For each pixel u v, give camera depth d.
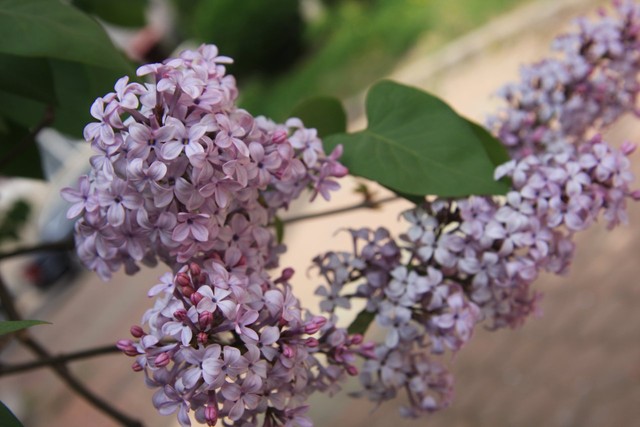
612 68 0.54
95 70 0.50
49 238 2.79
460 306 0.43
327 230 1.84
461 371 1.42
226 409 0.37
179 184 0.38
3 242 0.84
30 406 2.20
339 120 0.53
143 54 3.58
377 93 0.48
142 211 0.38
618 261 1.43
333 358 0.42
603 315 1.36
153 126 0.38
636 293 1.35
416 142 0.46
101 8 0.71
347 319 1.24
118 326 2.48
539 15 2.21
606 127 0.56
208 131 0.38
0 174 0.57
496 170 0.44
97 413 2.02
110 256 0.41
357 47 2.85
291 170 0.42
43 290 3.15
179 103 0.39
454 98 2.23
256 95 3.16
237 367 0.37
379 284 0.44
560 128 0.54
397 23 2.76
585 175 0.43
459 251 0.43
